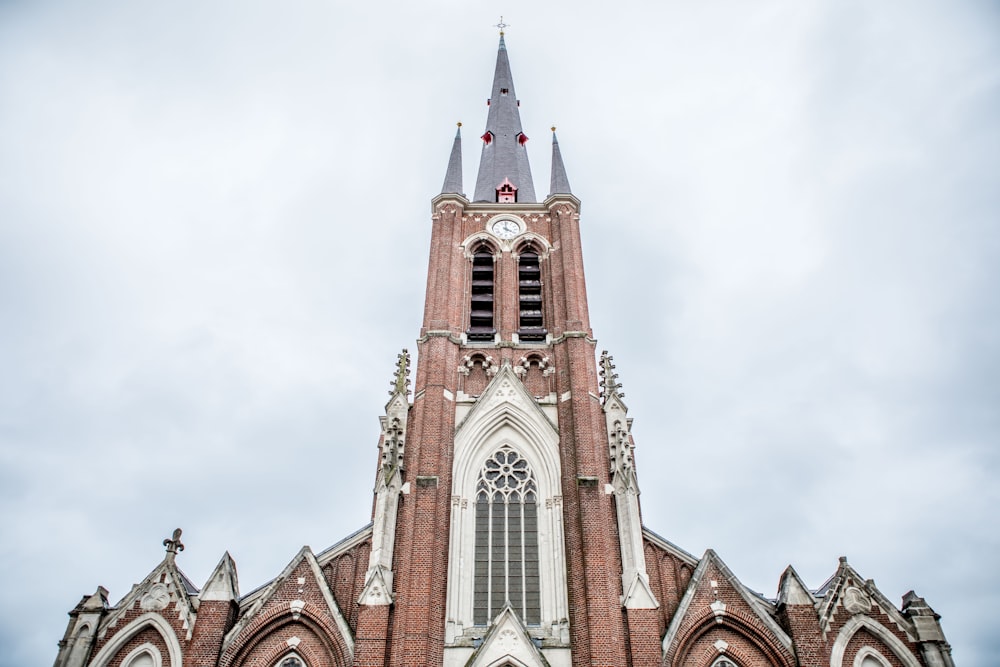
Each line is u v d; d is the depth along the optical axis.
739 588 35.78
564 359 44.53
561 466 40.22
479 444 41.28
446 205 53.50
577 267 49.97
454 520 38.44
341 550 38.12
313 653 34.28
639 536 37.00
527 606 36.25
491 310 49.69
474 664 32.91
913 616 34.88
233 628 34.88
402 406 42.06
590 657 33.03
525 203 54.38
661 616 36.03
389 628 34.03
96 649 34.38
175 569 36.38
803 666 33.41
